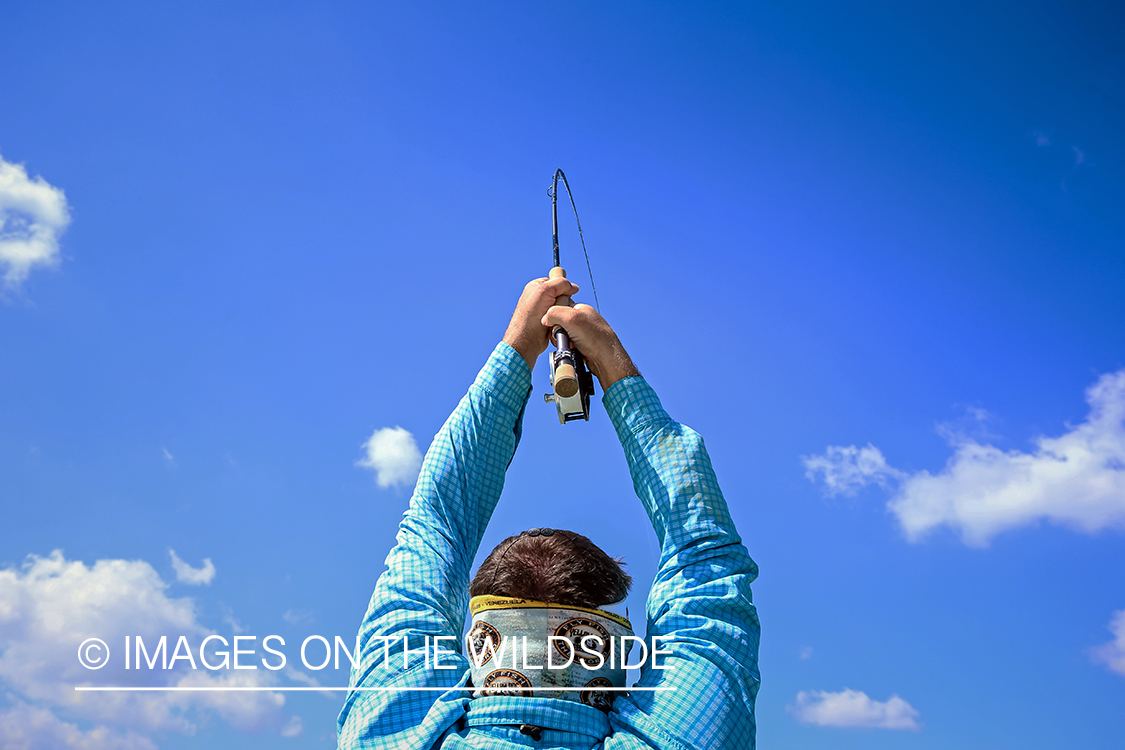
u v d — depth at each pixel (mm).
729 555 2010
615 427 2254
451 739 1758
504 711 1765
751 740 1815
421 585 2053
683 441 2148
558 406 2277
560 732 1760
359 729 1830
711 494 2076
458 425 2291
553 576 1876
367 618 2045
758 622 1971
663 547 2078
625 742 1744
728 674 1854
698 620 1915
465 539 2178
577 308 2332
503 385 2328
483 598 1904
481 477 2242
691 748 1753
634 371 2273
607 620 1889
